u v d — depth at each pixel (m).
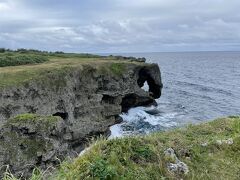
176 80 99.44
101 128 41.19
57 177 7.84
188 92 73.56
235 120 13.65
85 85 42.81
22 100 34.06
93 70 45.00
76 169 7.86
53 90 37.03
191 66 171.75
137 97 53.59
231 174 9.40
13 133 22.45
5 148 21.84
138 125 45.75
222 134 12.25
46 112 35.88
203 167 9.58
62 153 23.11
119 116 47.47
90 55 77.31
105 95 46.38
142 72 57.94
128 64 51.59
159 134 11.11
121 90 48.41
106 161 8.23
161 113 52.72
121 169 8.20
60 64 46.34
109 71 47.41
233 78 101.94
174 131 12.05
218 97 66.25
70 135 36.31
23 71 38.06
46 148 21.86
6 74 36.59
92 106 42.69
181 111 54.06
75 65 43.72
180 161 9.44
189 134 11.92
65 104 37.84
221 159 10.14
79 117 40.28
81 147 38.50
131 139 9.49
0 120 31.98
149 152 9.14
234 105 58.19
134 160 8.86
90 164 7.96
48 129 22.66
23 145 21.94
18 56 52.00
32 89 35.06
